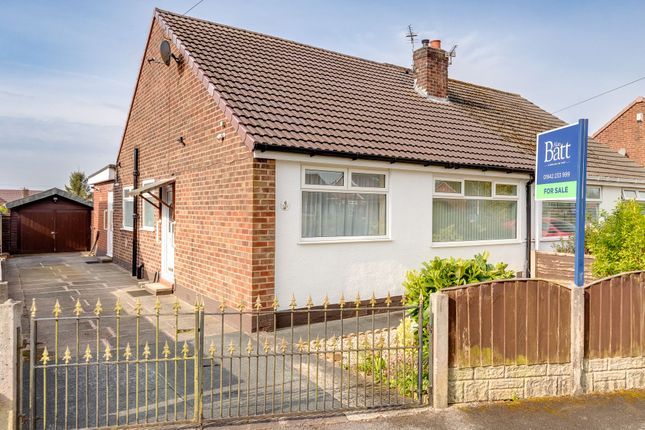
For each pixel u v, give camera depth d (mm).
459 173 10391
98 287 11883
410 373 5383
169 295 10875
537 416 4867
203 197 9461
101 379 5488
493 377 5176
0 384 3777
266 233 7824
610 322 5672
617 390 5660
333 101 10469
